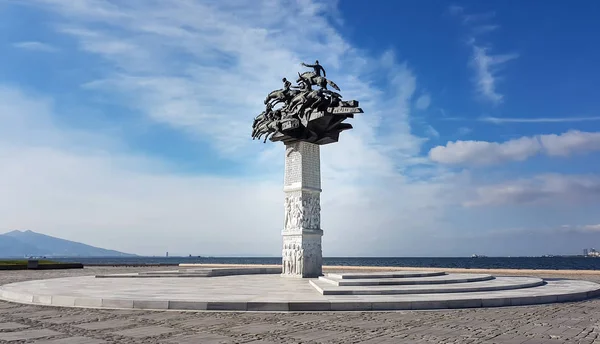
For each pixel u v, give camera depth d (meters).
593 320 15.59
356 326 14.24
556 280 33.28
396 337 12.45
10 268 56.12
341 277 24.56
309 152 34.59
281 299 18.77
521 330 13.59
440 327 14.09
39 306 19.45
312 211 34.16
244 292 22.16
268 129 35.06
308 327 14.07
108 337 12.53
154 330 13.56
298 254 33.28
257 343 11.67
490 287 23.11
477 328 13.91
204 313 17.17
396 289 21.50
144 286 26.38
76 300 19.38
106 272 50.84
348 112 30.81
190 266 77.94
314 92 32.19
